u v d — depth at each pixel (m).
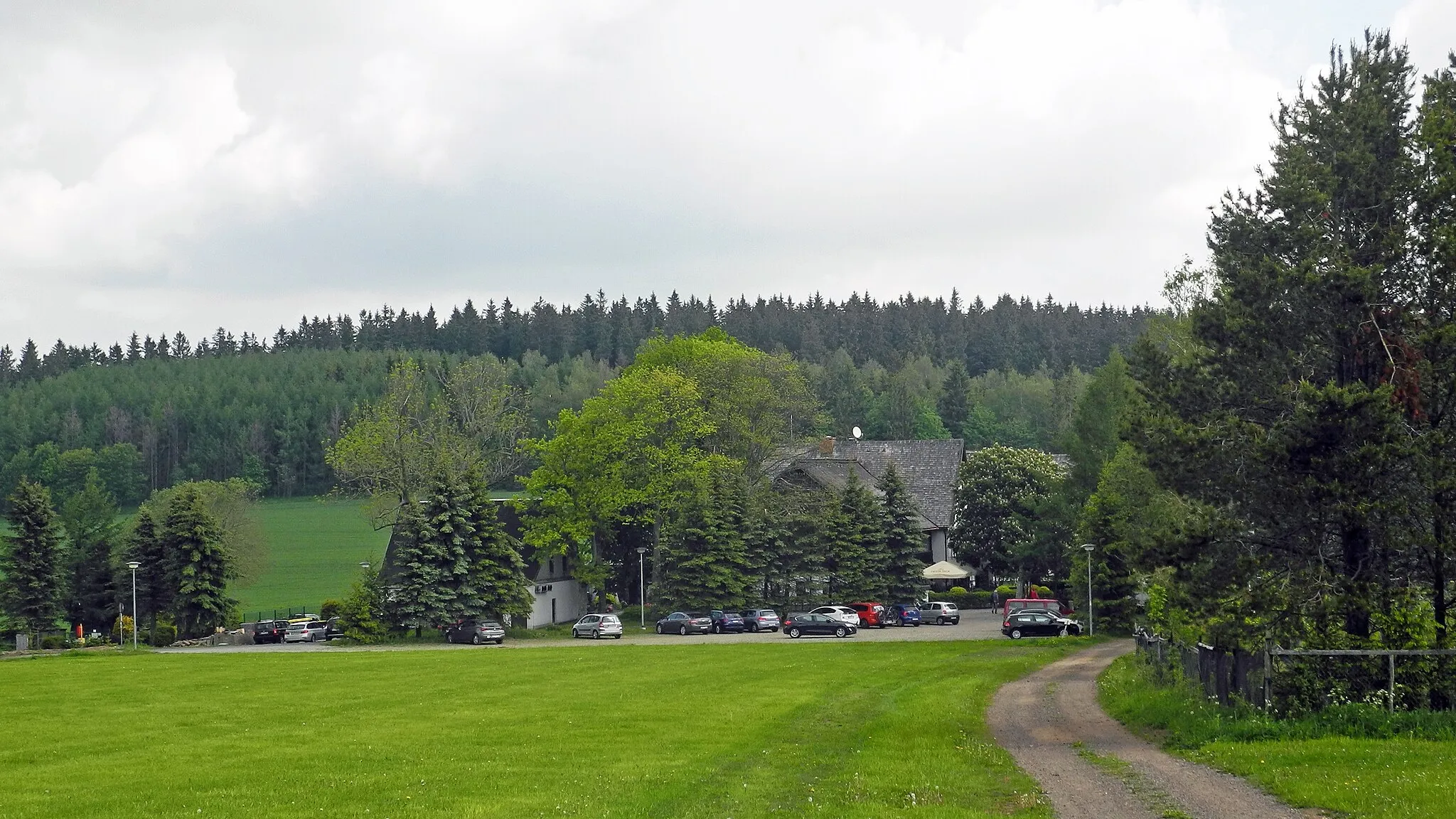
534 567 95.56
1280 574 30.12
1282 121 32.91
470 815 20.08
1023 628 71.94
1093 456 81.81
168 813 21.02
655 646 67.88
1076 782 22.27
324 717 35.94
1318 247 29.80
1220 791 20.83
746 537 87.25
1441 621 29.42
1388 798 18.73
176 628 90.25
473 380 106.62
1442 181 29.08
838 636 76.06
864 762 25.23
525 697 40.66
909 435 175.88
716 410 91.75
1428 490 28.33
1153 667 40.56
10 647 84.00
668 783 23.16
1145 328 66.69
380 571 85.06
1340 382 31.06
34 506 87.88
